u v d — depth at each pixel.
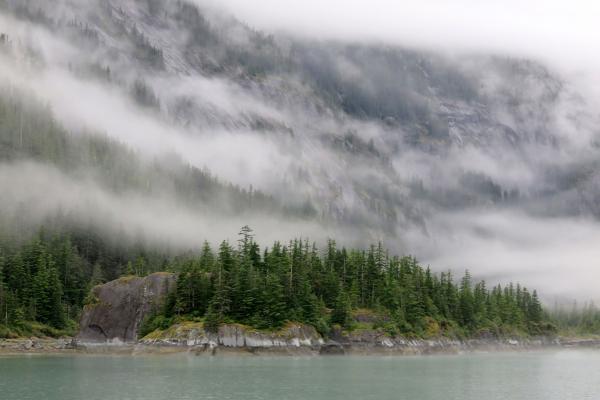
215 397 98.06
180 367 139.75
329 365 152.50
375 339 194.62
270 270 196.25
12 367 139.12
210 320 168.50
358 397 101.81
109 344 183.50
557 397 108.75
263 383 114.06
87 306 193.50
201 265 188.38
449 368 157.88
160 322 176.88
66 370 132.62
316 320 185.75
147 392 101.81
